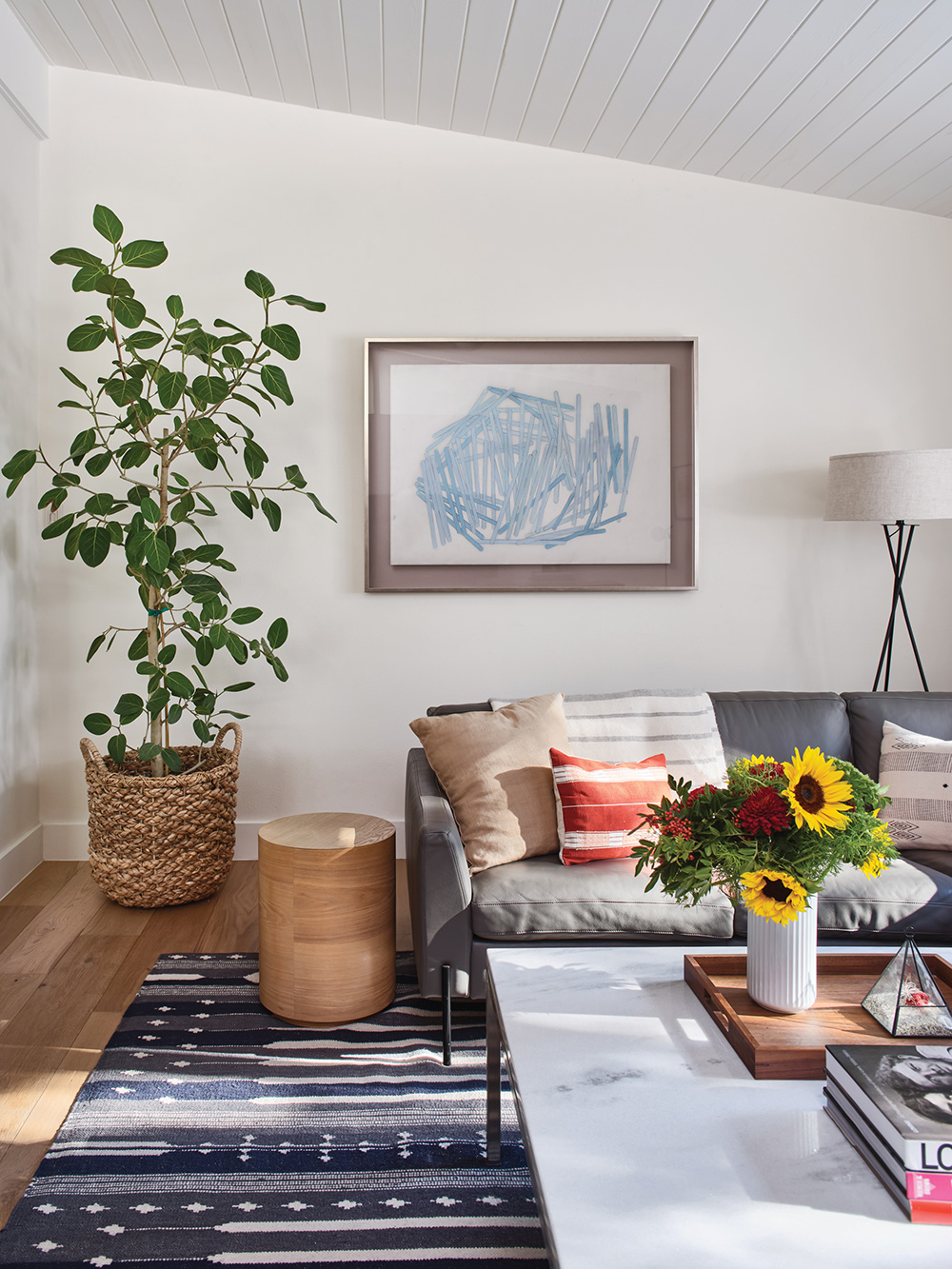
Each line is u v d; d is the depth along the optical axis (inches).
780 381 135.1
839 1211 38.5
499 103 121.0
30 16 115.4
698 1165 41.6
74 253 102.8
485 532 133.3
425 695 134.6
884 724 104.7
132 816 111.3
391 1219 59.4
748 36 98.6
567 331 133.1
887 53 98.6
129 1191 61.7
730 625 136.4
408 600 133.9
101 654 131.8
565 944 83.1
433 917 80.7
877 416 135.9
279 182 130.3
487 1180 63.4
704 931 82.4
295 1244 57.0
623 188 132.6
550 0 97.4
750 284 134.1
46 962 98.3
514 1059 51.3
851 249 134.6
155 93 129.0
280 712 134.0
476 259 132.1
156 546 104.7
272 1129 69.1
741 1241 36.5
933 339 136.0
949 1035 51.6
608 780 90.0
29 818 128.1
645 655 136.0
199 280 130.3
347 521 132.9
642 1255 35.7
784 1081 49.3
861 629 137.3
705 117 116.4
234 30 112.5
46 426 129.6
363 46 111.8
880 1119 40.9
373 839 87.1
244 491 131.8
